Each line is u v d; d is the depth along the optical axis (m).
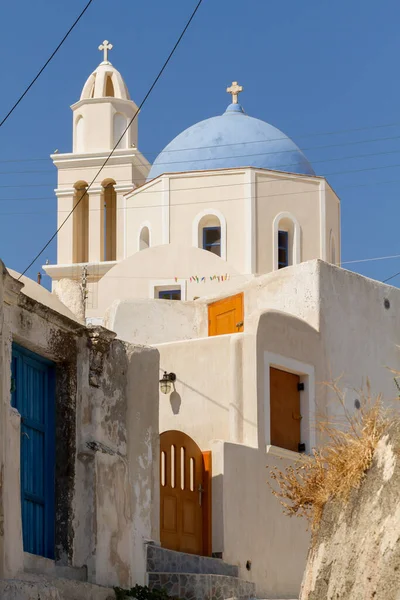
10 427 14.27
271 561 20.59
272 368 22.30
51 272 48.28
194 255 35.06
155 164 43.28
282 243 41.88
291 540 21.17
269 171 41.56
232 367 21.86
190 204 41.47
